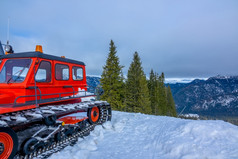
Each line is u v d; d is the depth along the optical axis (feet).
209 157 12.62
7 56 15.08
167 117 31.24
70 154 14.29
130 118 30.53
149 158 13.99
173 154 14.20
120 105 80.18
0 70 14.70
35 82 13.64
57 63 17.47
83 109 19.15
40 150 13.42
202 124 18.31
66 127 15.99
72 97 19.34
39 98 14.88
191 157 12.96
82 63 22.48
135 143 17.80
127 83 97.96
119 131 22.16
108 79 82.64
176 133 18.48
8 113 12.07
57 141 15.23
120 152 15.39
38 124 14.10
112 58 85.30
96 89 25.12
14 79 13.80
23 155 12.24
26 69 14.17
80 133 18.90
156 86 137.59
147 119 29.30
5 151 10.55
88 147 16.16
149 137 19.42
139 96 92.43
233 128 16.98
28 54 14.49
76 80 20.84
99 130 21.77
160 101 139.95
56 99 16.85
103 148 16.40
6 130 10.48
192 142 15.24
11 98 13.34
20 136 12.42
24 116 11.89
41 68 15.37
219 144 14.35
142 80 94.12
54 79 16.94
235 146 13.88
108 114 26.99
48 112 13.53
